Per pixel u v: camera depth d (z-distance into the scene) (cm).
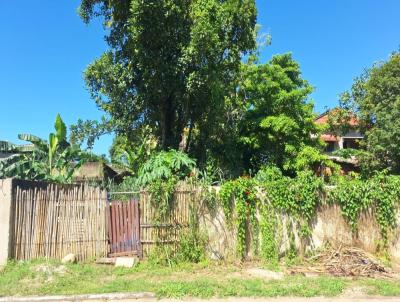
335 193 1230
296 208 1213
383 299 870
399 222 1233
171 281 981
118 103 2034
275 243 1195
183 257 1157
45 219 1130
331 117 2747
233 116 2386
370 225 1230
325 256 1188
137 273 1066
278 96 2300
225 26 1906
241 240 1180
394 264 1195
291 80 2408
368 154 2291
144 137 2209
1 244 1083
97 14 2011
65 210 1149
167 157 1387
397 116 2217
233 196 1198
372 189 1234
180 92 1950
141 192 1180
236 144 2288
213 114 2078
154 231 1166
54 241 1130
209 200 1189
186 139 2278
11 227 1093
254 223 1196
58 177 1564
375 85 2438
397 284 976
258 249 1194
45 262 1083
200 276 1043
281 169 2277
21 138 1803
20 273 1009
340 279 1016
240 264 1155
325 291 908
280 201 1205
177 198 1183
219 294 891
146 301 866
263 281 985
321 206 1234
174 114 2088
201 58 1839
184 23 1873
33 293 898
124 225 1173
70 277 1005
